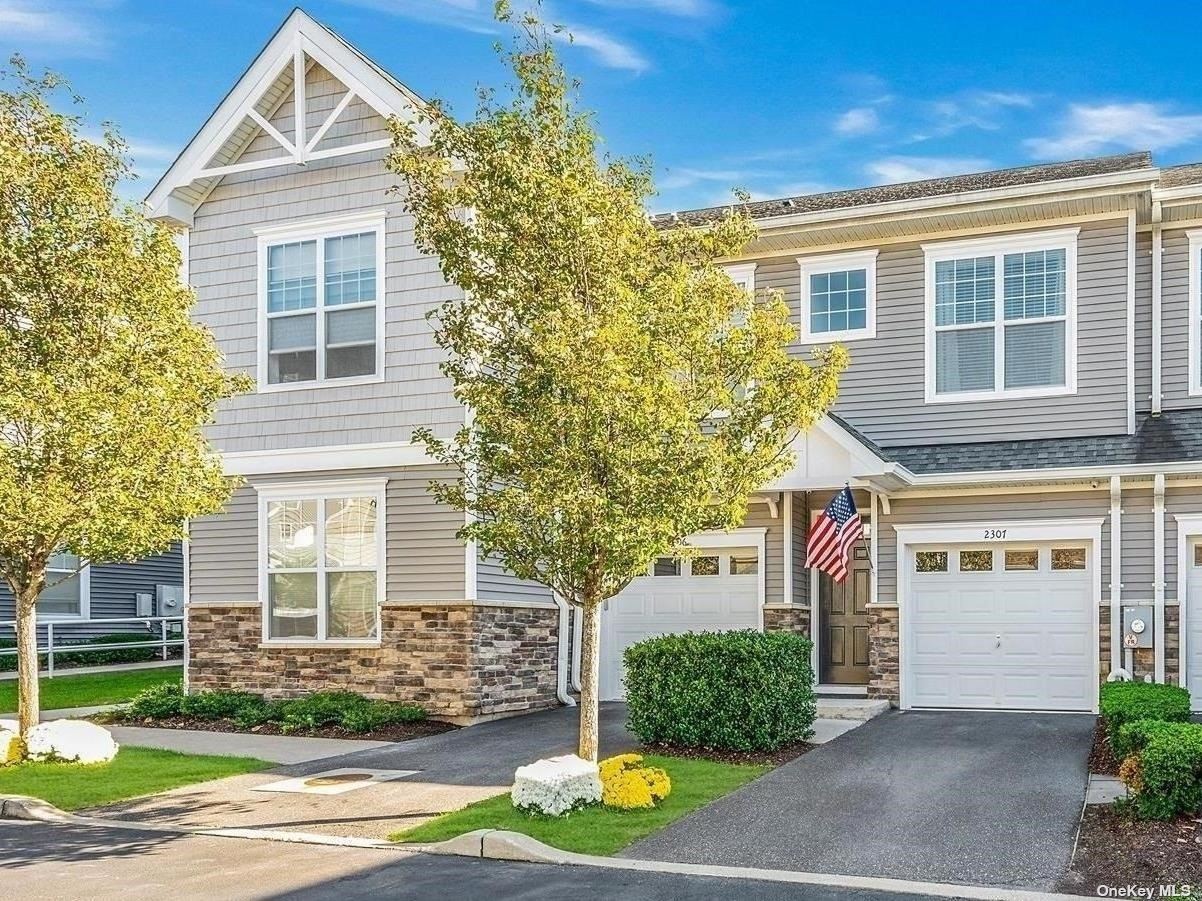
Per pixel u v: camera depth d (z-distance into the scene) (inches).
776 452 448.5
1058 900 303.7
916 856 350.9
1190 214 663.1
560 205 410.3
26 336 502.3
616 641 733.3
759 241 721.0
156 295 522.6
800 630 692.1
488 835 365.1
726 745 514.3
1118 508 617.0
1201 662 602.5
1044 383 668.1
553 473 400.2
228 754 553.3
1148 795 365.4
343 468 679.1
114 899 319.9
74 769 508.1
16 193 500.7
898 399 696.4
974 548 651.5
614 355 388.5
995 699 639.8
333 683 672.4
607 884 328.2
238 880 339.3
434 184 438.6
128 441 498.0
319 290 695.7
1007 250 679.1
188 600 716.7
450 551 651.5
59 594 1026.1
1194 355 662.5
